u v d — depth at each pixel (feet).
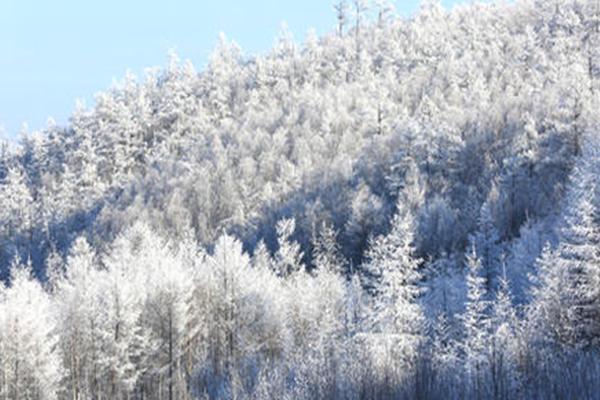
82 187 397.19
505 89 410.31
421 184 277.23
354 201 266.57
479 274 188.55
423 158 301.63
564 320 98.73
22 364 130.62
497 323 117.60
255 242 283.79
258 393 80.02
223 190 334.03
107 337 145.48
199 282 174.60
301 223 274.77
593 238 104.73
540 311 102.42
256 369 127.13
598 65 408.67
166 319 153.89
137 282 156.56
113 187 398.01
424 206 253.85
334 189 299.79
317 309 157.99
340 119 407.03
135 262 172.86
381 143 331.36
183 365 163.73
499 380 60.90
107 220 325.42
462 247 227.40
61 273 240.94
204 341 168.76
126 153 442.91
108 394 148.56
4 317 130.41
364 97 439.63
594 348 95.30
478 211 240.12
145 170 427.33
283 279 197.98
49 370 132.67
